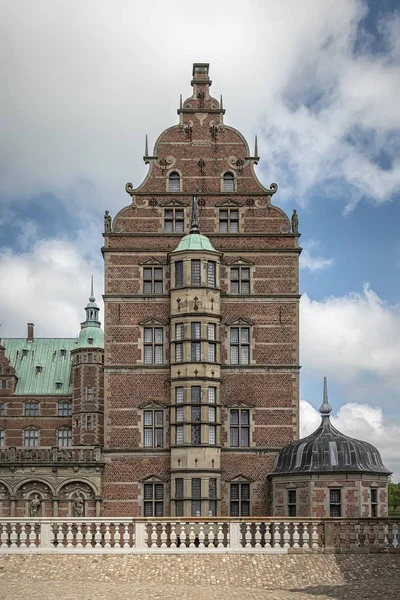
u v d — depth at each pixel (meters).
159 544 40.44
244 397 54.16
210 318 53.88
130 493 52.94
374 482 48.50
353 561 35.91
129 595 30.75
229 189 56.91
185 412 52.75
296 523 37.09
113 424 53.72
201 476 51.97
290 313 55.22
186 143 57.25
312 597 30.78
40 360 101.12
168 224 56.38
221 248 55.78
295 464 49.53
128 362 54.44
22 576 34.09
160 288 55.56
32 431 97.12
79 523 36.69
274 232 56.12
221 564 35.47
